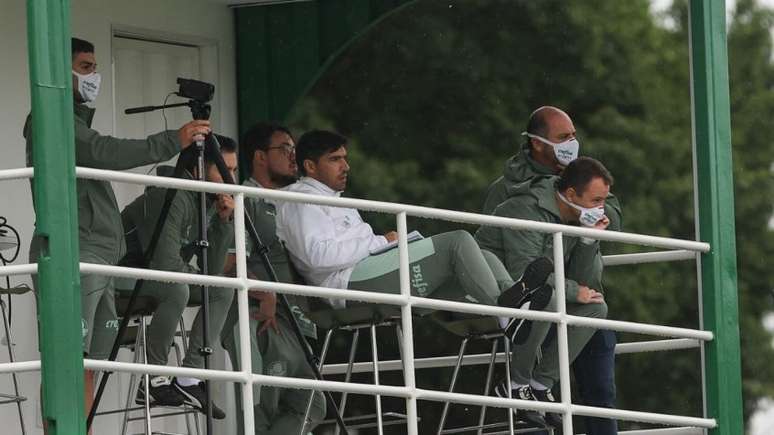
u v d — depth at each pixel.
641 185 88.06
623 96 88.94
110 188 37.47
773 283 90.44
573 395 83.88
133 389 41.22
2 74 41.72
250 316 39.97
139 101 45.47
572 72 88.69
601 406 41.50
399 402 82.12
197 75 46.78
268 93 47.31
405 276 34.09
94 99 40.12
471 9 88.69
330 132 39.69
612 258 43.16
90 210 37.09
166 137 37.53
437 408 82.50
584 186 39.88
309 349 36.56
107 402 43.72
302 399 40.22
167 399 37.50
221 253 38.91
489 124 87.81
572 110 88.88
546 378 40.03
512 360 39.72
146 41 45.69
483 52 88.44
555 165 40.94
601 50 89.00
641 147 88.25
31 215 42.06
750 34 93.19
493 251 40.72
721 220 37.34
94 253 37.03
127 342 39.72
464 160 87.38
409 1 47.00
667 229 88.00
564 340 35.47
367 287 37.94
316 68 47.25
